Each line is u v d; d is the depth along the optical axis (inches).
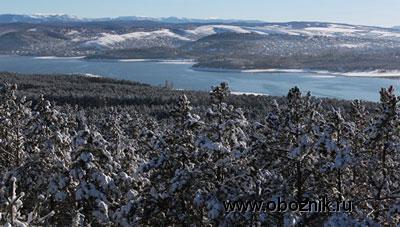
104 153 912.3
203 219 873.5
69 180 903.1
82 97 6195.9
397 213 817.5
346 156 770.8
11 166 1151.0
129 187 960.3
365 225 735.1
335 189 855.7
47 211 934.4
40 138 1074.1
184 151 852.6
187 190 842.2
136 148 1560.0
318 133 813.9
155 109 5265.8
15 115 1159.6
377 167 946.1
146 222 863.1
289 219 740.7
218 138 842.2
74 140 893.8
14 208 528.1
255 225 789.2
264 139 853.2
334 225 725.3
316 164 817.5
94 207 895.1
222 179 854.5
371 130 932.6
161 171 884.0
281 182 813.9
